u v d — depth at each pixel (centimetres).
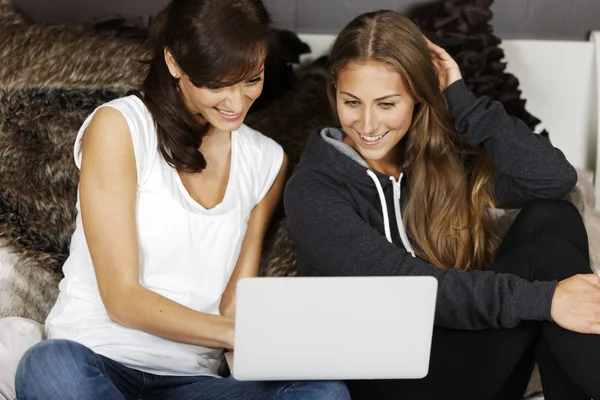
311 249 195
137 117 182
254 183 200
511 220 224
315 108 234
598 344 173
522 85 277
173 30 173
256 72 175
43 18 252
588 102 278
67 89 220
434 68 200
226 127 181
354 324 149
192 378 181
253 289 144
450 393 183
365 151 199
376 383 185
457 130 214
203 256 185
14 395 190
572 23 280
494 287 180
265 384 166
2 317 212
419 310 149
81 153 186
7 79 220
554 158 207
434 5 266
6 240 214
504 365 183
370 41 190
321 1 266
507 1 275
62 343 158
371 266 188
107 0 253
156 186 182
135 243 175
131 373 177
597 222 246
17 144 218
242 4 174
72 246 189
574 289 176
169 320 168
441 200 209
